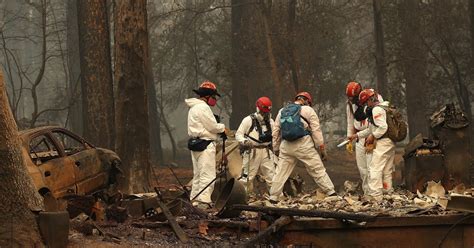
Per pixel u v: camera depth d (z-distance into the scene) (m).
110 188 14.45
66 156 13.27
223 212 11.16
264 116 15.18
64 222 9.43
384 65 34.06
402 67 35.16
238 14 36.78
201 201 13.10
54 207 10.14
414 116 35.25
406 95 35.69
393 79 36.50
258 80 35.44
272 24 31.33
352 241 10.52
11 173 9.34
